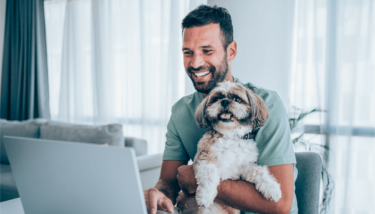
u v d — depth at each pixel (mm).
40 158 630
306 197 970
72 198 617
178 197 1040
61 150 598
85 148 566
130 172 531
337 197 2016
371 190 1967
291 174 920
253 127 974
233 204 937
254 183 918
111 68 3199
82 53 3416
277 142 939
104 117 3201
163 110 2852
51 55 3602
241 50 1713
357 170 2002
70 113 3447
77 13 3383
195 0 2504
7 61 3559
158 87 2957
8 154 684
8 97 3588
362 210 1980
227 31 1137
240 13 1729
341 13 2006
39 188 658
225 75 1149
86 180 583
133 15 3102
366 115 1979
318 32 2078
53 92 3615
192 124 1112
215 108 1011
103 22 3201
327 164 1985
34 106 3506
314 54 2086
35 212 690
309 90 2129
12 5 3521
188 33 1163
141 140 2293
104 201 576
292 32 2021
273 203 884
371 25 1944
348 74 1992
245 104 985
